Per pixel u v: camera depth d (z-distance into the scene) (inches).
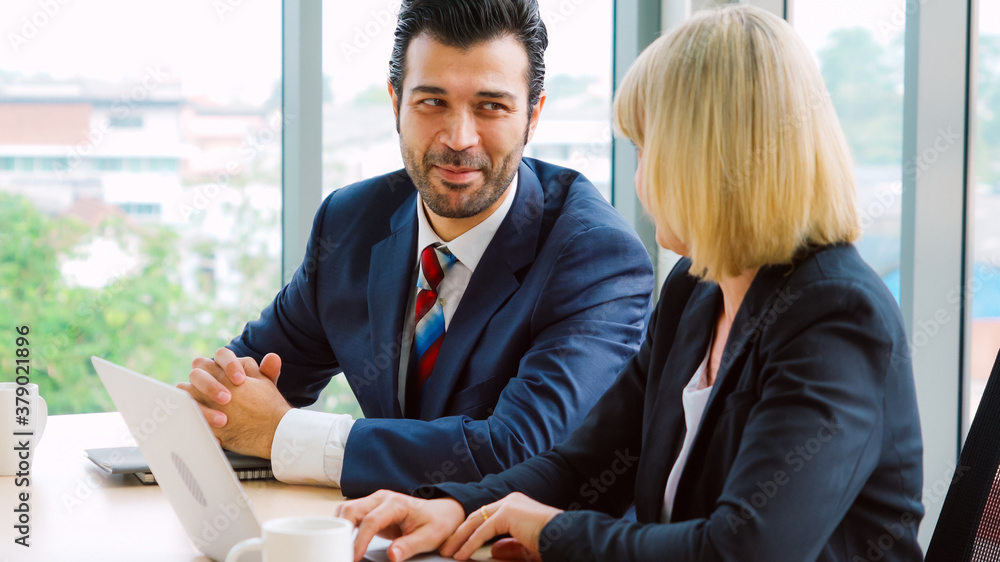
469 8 57.5
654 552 35.2
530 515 39.3
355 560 39.0
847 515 36.3
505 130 59.5
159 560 39.4
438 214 60.9
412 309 63.6
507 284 60.7
